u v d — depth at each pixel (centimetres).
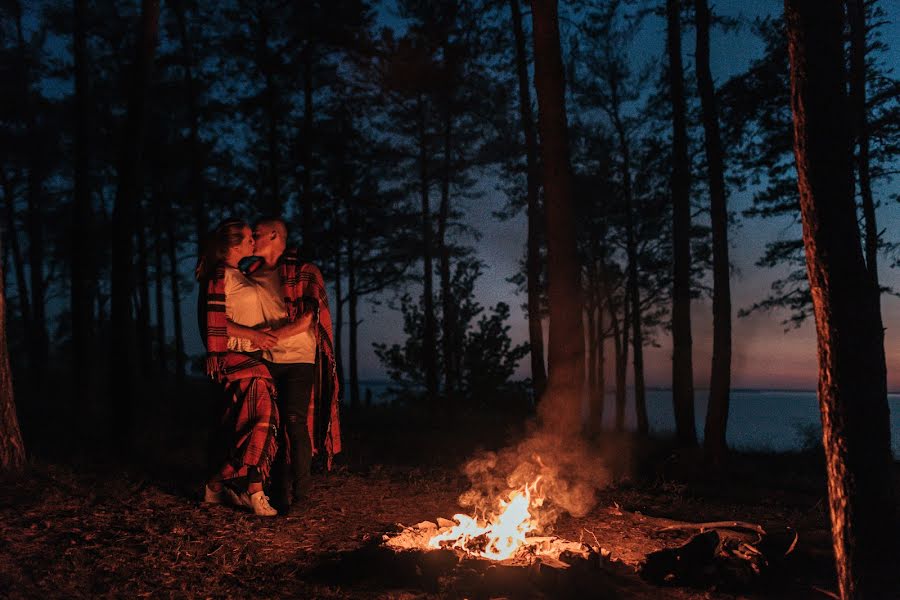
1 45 2106
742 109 1254
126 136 851
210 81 2122
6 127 2195
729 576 413
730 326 1095
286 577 413
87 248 1383
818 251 348
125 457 740
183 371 2602
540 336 1438
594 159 2381
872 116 1398
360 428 1417
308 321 556
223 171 2414
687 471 961
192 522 500
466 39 1546
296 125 2191
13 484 563
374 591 395
